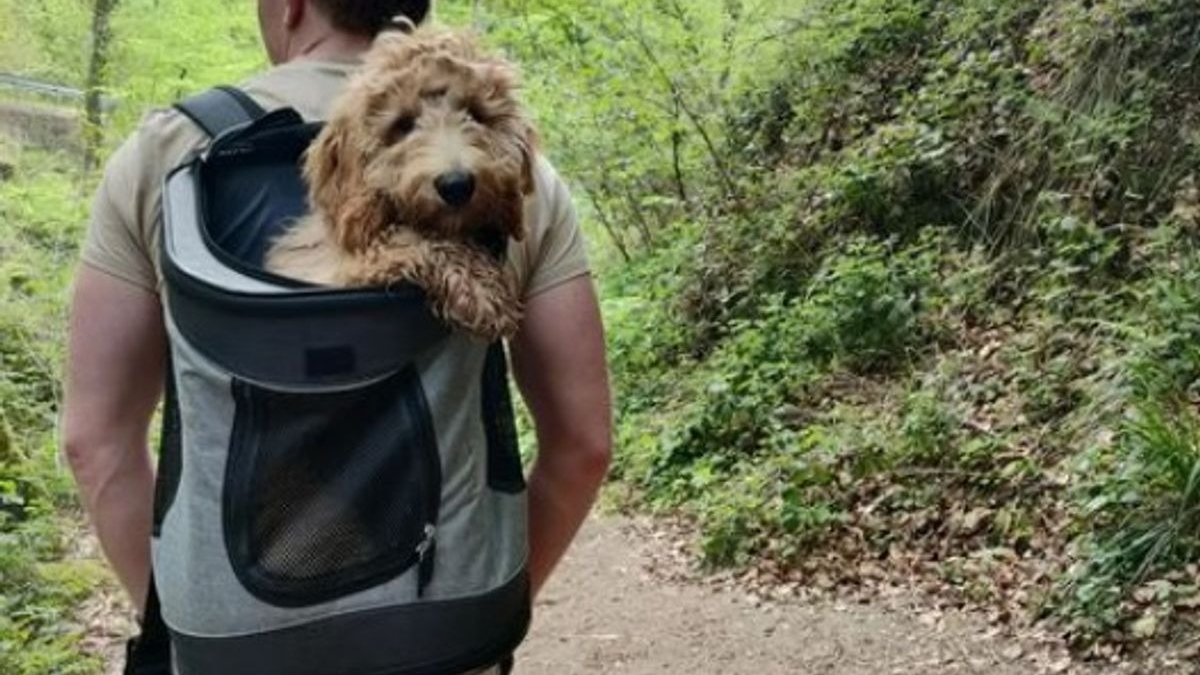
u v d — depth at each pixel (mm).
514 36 11859
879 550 6328
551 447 1987
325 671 1653
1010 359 7441
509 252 1835
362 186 1699
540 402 1966
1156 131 7984
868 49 11023
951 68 9984
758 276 10125
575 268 1934
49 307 11586
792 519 6652
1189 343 6395
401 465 1651
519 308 1781
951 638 5355
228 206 1770
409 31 1807
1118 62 8375
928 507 6453
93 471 1882
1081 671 4836
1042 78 9016
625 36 11930
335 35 1919
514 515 1790
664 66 11969
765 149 11836
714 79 12297
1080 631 5031
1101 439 6148
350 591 1651
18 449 9547
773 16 12023
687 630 5922
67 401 1889
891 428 7332
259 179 1784
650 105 12086
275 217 1765
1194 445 5465
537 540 2043
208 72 13758
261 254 1746
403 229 1712
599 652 5805
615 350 10812
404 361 1654
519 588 1799
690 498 7914
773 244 10133
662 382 10062
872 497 6750
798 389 8445
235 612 1644
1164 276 7047
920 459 6871
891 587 5992
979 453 6609
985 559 5832
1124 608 5008
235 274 1653
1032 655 5043
